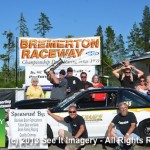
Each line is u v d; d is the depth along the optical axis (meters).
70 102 9.34
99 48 16.25
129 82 11.87
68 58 16.33
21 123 8.79
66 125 9.13
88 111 9.31
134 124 8.30
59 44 16.33
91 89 9.58
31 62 16.36
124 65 12.01
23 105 10.30
